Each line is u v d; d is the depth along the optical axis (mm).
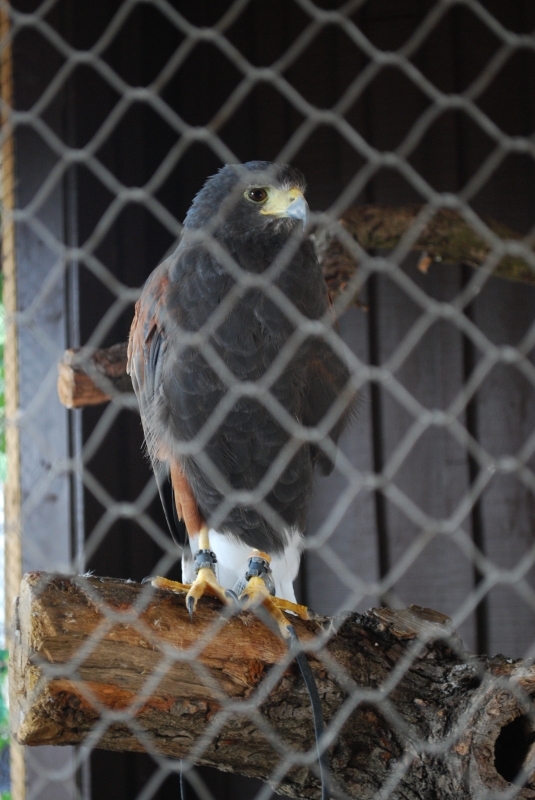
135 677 2740
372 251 6109
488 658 3049
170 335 3840
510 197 5992
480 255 4961
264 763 2975
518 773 2789
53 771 5008
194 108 6328
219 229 3887
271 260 3846
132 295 2676
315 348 3900
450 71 6094
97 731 2760
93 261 2613
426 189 2512
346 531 6004
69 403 4535
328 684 2957
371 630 3164
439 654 3098
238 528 3910
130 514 2703
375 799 2916
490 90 6059
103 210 5492
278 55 6289
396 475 6004
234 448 3803
